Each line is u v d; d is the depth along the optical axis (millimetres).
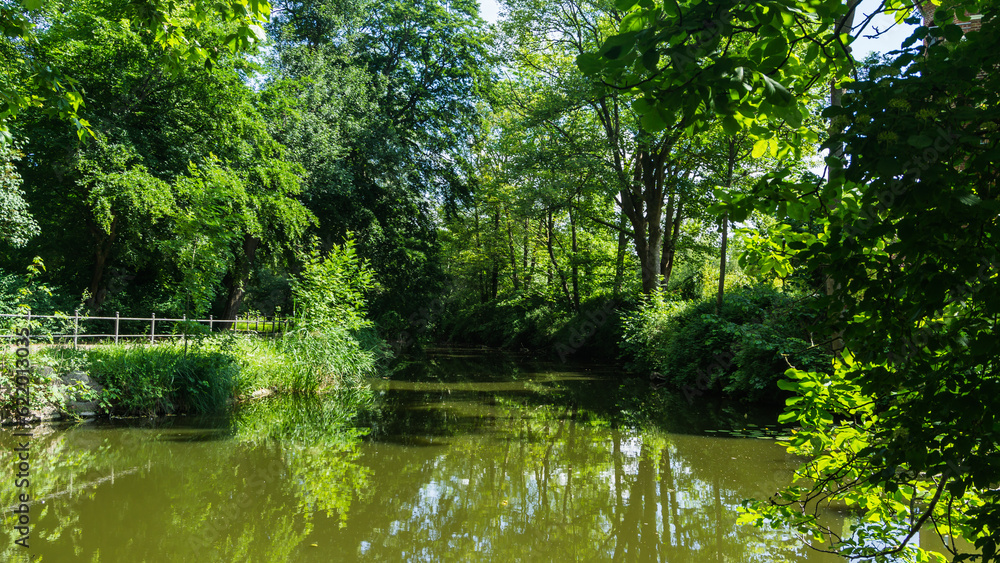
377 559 4766
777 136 2322
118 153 12570
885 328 1894
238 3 3828
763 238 2609
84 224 16484
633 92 1793
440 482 6922
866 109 1665
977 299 1700
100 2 13219
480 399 13273
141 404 9570
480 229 31250
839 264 1904
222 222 11711
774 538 5277
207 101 14656
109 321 15914
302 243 18469
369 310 21125
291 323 13812
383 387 14914
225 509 5789
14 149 11406
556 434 9547
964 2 1906
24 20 3867
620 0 1691
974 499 2400
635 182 19453
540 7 19391
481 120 23859
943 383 1837
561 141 19578
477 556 4875
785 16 1703
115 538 4961
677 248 23422
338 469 7336
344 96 19719
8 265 15617
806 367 10375
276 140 17688
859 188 1799
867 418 2512
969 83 1622
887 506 2627
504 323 30984
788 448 2703
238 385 11328
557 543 5203
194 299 11273
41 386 8758
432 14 22188
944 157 1593
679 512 5961
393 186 20938
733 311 13930
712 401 13133
